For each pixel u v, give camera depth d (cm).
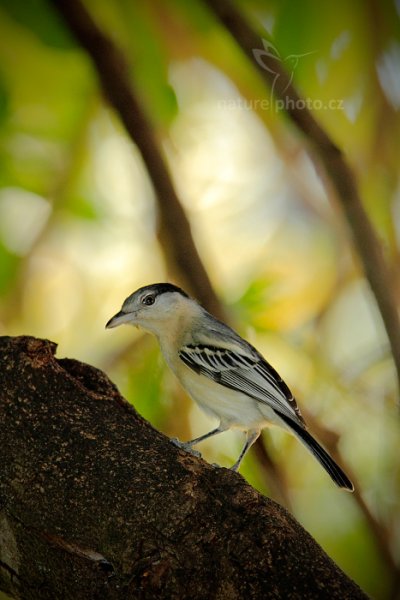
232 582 590
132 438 670
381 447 1277
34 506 640
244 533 607
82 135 1284
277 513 625
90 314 1366
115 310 1373
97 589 613
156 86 1191
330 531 1287
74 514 630
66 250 1352
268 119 1350
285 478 1198
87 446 659
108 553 614
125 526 616
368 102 1307
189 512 618
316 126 872
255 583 588
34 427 671
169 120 1224
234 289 1289
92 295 1372
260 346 1285
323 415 1273
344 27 1152
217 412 1038
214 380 1033
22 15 1056
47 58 1176
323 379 1271
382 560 1204
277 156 1413
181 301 1084
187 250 1123
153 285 1096
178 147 1370
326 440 1208
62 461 651
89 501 630
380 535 1188
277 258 1405
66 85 1219
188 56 1255
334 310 1391
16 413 679
